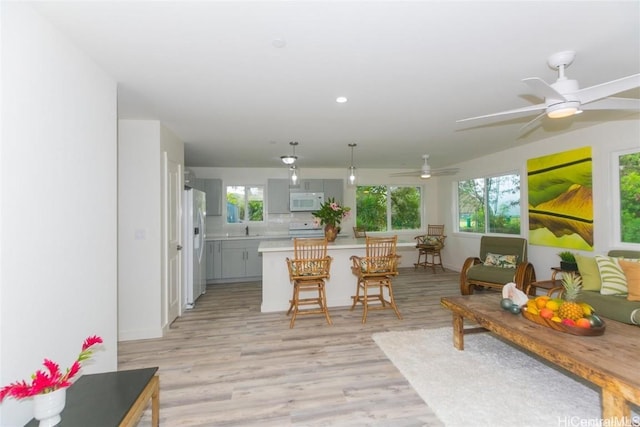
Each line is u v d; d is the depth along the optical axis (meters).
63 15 1.45
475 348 2.72
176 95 2.47
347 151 4.81
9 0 1.27
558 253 3.92
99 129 1.99
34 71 1.42
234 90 2.39
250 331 3.23
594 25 1.59
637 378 1.44
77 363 1.30
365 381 2.21
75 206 1.73
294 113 2.96
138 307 3.06
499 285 4.01
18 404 1.29
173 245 3.56
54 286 1.55
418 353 2.63
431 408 1.88
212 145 4.30
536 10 1.46
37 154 1.44
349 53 1.86
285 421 1.79
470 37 1.70
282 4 1.39
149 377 1.55
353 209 6.71
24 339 1.35
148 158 3.10
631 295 2.66
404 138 4.02
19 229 1.33
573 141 3.80
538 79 1.57
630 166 3.30
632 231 3.29
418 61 1.97
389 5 1.41
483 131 3.72
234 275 5.73
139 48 1.77
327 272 3.48
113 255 2.14
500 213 5.19
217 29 1.59
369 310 3.89
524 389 2.06
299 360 2.55
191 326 3.40
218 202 6.00
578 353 1.72
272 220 6.42
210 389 2.14
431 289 4.90
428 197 7.05
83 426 1.18
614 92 1.78
